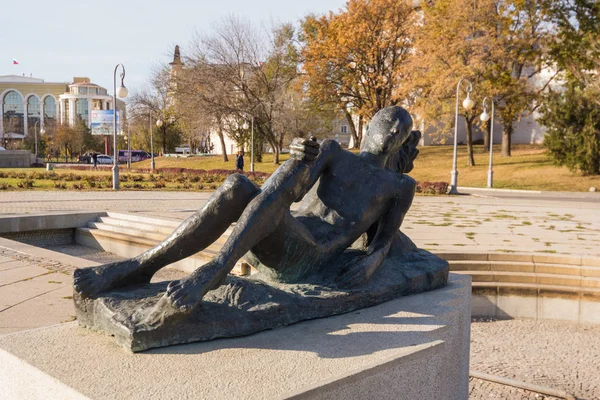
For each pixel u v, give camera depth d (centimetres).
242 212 284
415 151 425
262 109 3619
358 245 384
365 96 3619
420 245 931
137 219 1138
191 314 261
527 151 3638
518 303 754
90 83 8656
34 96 8888
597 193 2427
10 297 549
